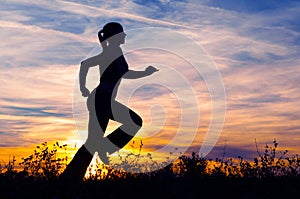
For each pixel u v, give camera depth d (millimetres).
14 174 6906
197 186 7000
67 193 6527
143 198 6602
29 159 7340
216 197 6828
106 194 6625
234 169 7699
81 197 6395
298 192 6914
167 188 6801
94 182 7031
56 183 6824
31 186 6656
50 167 7312
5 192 6469
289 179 7293
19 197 6422
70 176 7293
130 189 6758
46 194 6523
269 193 6898
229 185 7105
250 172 7512
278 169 7582
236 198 6805
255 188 7062
